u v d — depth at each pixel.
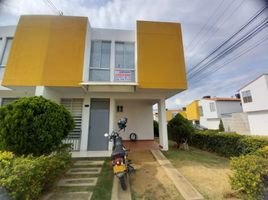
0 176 2.46
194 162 5.96
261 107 18.19
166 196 3.54
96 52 8.25
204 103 30.56
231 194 3.46
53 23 7.44
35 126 4.28
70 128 5.48
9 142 4.09
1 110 4.32
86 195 3.60
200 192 3.62
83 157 6.52
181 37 7.98
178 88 7.45
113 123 8.40
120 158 4.10
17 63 6.89
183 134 8.62
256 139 5.55
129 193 3.69
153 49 7.68
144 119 12.02
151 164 5.76
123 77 8.03
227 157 6.70
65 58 7.17
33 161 3.12
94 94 8.39
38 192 3.09
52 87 7.17
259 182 3.10
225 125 25.08
